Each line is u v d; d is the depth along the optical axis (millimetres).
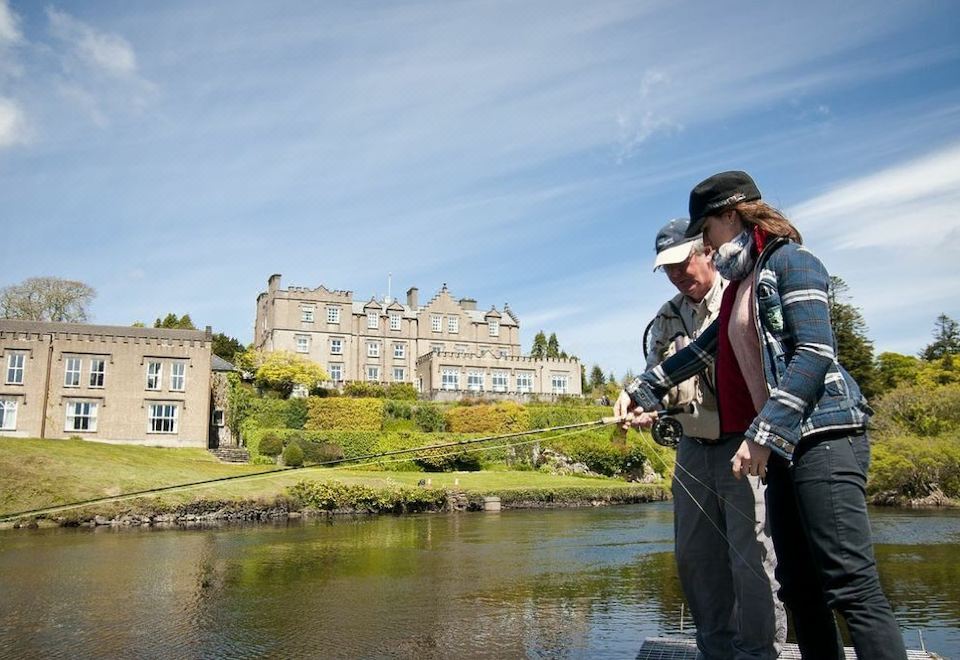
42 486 27281
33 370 43094
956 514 28266
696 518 4301
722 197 3098
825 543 2645
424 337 71812
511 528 24953
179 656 8508
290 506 30016
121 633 9609
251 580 13820
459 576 14242
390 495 32469
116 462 33281
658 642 5559
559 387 70500
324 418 52531
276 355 60594
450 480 40438
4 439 36625
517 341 75188
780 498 2959
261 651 8656
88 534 22328
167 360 45656
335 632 9531
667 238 4215
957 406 40969
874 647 2523
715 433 4051
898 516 27391
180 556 17281
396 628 9711
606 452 51000
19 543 19797
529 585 13109
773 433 2613
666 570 14836
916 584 12273
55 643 9117
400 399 61938
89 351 44312
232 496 28625
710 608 4301
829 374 2723
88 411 43875
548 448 51438
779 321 2795
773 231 2945
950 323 80438
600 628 9445
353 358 69125
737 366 3527
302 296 68375
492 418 53312
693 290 4223
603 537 21766
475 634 9266
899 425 41500
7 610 11086
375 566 15664
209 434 50031
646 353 4719
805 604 2945
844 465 2643
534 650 8359
